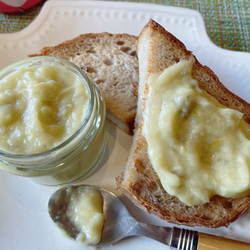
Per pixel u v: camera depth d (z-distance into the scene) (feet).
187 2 0.83
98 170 0.57
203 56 0.68
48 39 0.71
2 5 0.77
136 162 0.46
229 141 0.43
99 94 0.54
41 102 0.47
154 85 0.47
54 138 0.46
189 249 0.44
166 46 0.53
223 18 0.79
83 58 0.64
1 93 0.48
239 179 0.42
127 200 0.53
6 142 0.46
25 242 0.50
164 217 0.45
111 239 0.49
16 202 0.53
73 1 0.74
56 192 0.53
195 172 0.42
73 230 0.49
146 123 0.45
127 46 0.66
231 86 0.64
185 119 0.44
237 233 0.49
